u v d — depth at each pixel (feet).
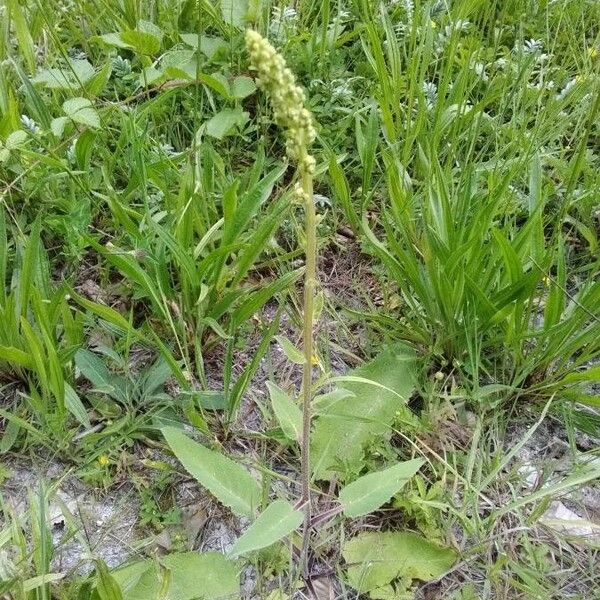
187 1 3.56
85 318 2.57
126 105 3.29
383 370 2.43
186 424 2.39
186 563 2.02
